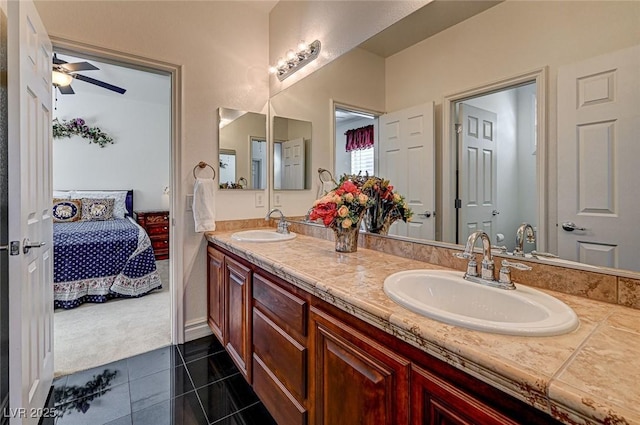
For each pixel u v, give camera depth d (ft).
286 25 8.34
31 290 4.71
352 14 6.33
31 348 4.67
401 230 5.30
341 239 5.51
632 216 2.95
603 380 1.76
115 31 6.72
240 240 6.58
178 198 7.63
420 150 5.05
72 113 16.17
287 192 8.39
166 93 16.25
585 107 3.27
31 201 4.74
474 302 3.47
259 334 5.21
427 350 2.42
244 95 8.63
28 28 4.57
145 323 8.91
